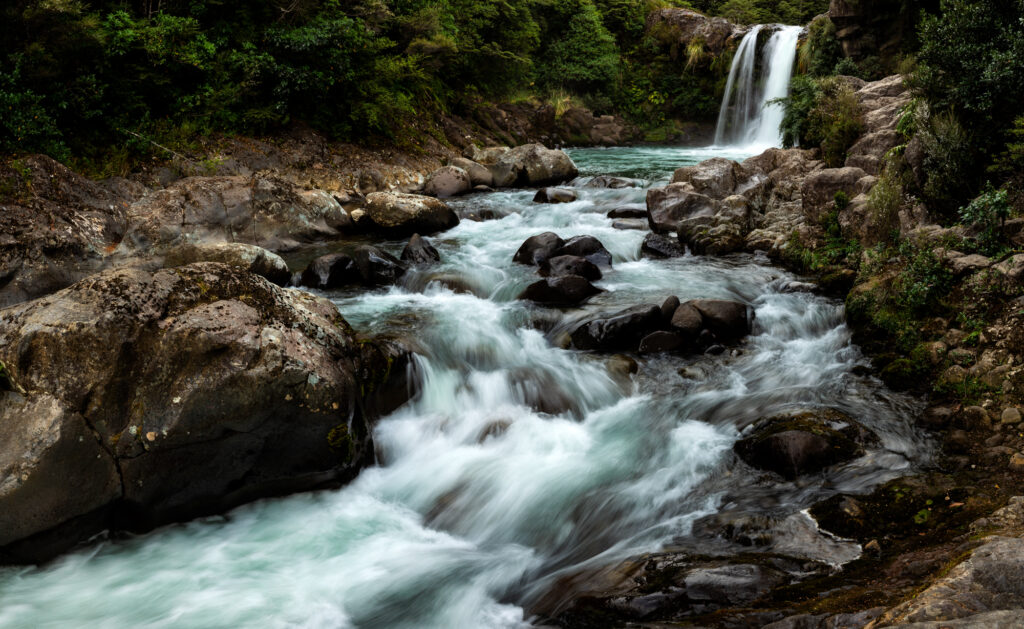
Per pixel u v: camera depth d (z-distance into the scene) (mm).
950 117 8727
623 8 32688
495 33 24953
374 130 17812
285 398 5387
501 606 4371
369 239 12773
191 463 5297
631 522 5098
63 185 10492
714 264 10445
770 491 5191
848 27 17125
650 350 7793
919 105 9789
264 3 16109
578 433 6488
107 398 5055
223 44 15203
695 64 30297
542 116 26344
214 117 14719
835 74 16469
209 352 5262
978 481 4895
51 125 11516
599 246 10680
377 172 16156
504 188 18078
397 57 19078
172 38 14023
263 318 5660
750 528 4613
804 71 23000
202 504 5484
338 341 6141
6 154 10617
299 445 5590
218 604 4531
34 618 4438
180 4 15078
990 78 8234
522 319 8602
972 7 9016
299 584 4734
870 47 16859
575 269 9797
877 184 9367
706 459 5770
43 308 5195
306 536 5312
